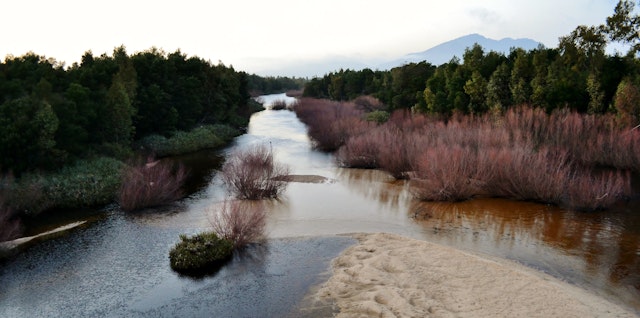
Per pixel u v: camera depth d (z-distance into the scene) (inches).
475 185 757.9
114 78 1041.5
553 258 484.4
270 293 408.8
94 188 732.0
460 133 913.5
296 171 987.9
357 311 362.3
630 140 849.5
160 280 445.1
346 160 1051.3
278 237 560.1
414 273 426.3
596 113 958.4
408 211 675.4
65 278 452.8
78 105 886.4
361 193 789.2
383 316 347.3
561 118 933.2
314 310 371.6
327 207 700.7
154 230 596.1
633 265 463.5
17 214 647.1
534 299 370.0
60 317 377.4
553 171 715.4
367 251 496.1
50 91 827.4
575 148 895.1
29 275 460.8
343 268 455.5
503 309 352.8
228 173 824.9
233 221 538.3
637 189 752.3
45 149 739.4
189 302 398.0
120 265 482.9
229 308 384.5
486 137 859.4
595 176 778.8
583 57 1050.7
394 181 886.4
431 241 543.2
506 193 739.4
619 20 967.6
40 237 572.1
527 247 518.6
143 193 701.9
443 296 377.7
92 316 378.3
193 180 913.5
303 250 513.7
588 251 503.8
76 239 564.1
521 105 1035.9
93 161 845.2
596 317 341.7
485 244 530.3
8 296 415.8
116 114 990.4
